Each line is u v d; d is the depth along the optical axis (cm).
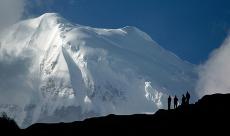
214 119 10869
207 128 10550
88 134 11088
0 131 10850
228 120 10788
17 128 11156
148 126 11106
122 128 11238
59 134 11212
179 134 10500
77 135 11088
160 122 11212
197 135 10319
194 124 10794
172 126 10894
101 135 10975
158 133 10738
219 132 10319
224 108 11319
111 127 11356
